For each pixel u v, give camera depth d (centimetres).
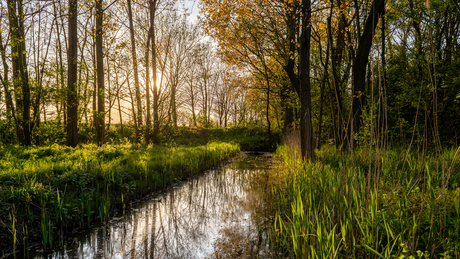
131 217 538
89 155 861
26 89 1180
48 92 1187
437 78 828
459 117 838
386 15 923
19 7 1122
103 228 475
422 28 940
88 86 1399
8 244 373
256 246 402
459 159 498
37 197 455
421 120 887
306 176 565
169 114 1730
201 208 606
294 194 473
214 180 920
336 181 461
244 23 1205
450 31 898
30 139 1230
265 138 2348
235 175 1012
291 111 1795
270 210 560
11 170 526
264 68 1464
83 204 491
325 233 298
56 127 1396
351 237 328
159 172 845
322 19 1152
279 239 395
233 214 557
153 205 619
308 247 305
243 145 2281
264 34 1233
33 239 402
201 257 379
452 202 291
